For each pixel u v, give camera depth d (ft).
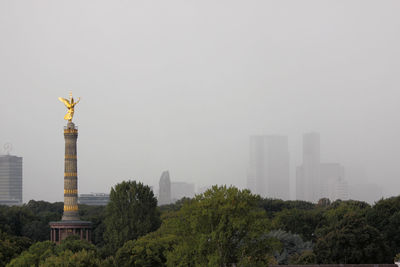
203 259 486.79
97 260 563.07
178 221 508.12
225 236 481.46
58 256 601.62
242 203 489.67
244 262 479.00
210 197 506.89
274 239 494.59
